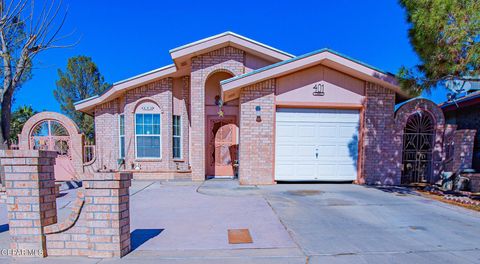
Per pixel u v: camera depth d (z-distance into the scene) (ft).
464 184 25.72
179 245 12.12
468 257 11.10
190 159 35.99
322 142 28.32
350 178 28.48
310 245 12.17
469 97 33.91
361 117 28.30
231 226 14.70
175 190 25.30
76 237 10.93
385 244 12.36
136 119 34.65
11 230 10.74
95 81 70.74
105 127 36.60
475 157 33.30
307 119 28.17
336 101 28.07
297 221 15.60
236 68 32.17
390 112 28.12
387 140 28.07
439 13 16.21
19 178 10.67
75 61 68.74
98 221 10.71
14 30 20.97
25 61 20.86
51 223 11.30
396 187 26.58
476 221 15.88
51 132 33.30
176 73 34.58
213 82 34.99
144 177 33.58
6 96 21.57
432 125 28.73
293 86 27.78
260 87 27.48
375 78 26.63
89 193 10.67
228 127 34.99
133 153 34.53
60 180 32.48
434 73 18.99
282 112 28.02
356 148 28.55
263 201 20.40
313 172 28.27
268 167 27.76
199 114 31.73
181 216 16.55
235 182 29.91
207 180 31.81
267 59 32.96
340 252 11.46
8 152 10.61
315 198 21.39
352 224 15.17
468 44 16.46
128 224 11.46
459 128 36.60
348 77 28.09
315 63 26.81
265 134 27.63
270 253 11.32
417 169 29.19
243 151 27.61
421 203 19.98
